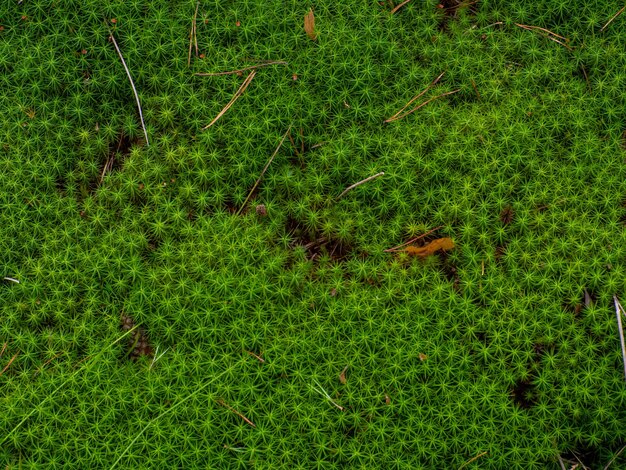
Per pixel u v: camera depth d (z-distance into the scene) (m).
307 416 0.51
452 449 0.51
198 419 0.51
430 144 0.55
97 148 0.55
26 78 0.55
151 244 0.55
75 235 0.54
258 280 0.53
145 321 0.53
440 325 0.52
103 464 0.50
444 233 0.54
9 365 0.52
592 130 0.55
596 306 0.52
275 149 0.55
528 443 0.51
